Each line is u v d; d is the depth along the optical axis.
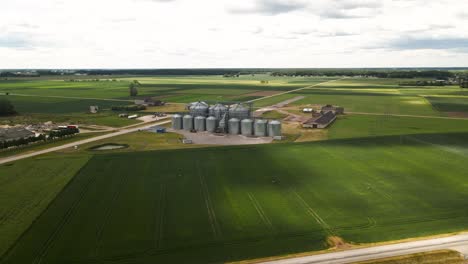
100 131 120.62
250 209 56.38
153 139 107.56
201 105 130.50
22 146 96.69
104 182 68.12
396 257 42.50
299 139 107.25
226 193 63.00
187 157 85.88
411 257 42.44
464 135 109.62
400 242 46.09
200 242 46.44
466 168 76.56
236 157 86.12
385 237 47.47
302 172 74.44
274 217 53.53
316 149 93.50
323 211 55.62
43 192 62.97
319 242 46.41
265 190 64.44
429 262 41.53
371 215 54.19
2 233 48.50
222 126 118.31
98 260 42.41
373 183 67.75
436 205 57.66
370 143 100.00
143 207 56.97
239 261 42.22
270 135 111.94
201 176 72.06
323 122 128.00
